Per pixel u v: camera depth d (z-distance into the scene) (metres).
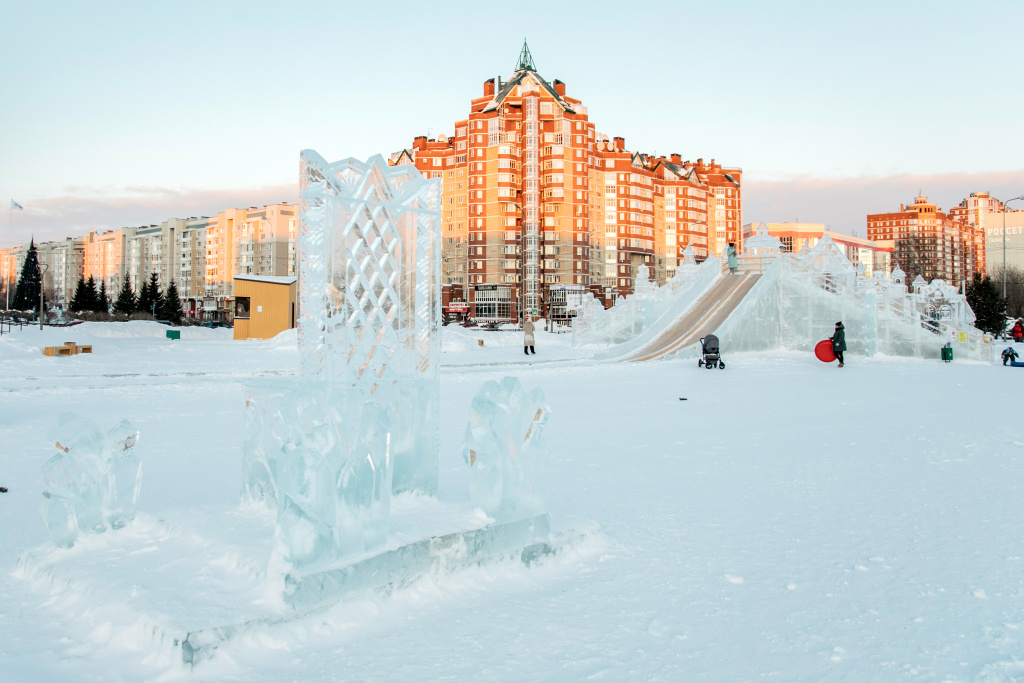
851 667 2.99
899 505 5.67
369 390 4.75
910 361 26.97
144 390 15.48
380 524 3.77
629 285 112.44
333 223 4.57
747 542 4.76
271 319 46.16
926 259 188.25
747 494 6.11
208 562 3.76
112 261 152.62
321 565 3.46
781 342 31.77
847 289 30.14
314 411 3.52
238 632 3.09
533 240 100.75
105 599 3.38
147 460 7.74
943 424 10.34
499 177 101.44
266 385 4.57
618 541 4.83
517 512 4.41
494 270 101.56
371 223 4.86
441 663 3.02
